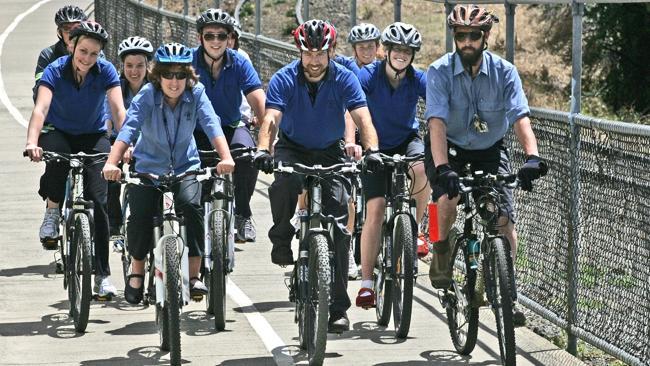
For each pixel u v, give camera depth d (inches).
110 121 778.2
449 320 580.7
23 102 1759.4
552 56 2160.4
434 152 532.7
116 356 567.5
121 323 632.4
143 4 1889.8
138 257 591.8
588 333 568.4
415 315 653.3
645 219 512.1
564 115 583.8
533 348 582.6
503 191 535.8
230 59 724.7
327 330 542.3
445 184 514.3
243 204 811.4
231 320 641.0
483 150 563.5
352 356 568.7
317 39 553.6
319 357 534.3
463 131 554.9
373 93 645.9
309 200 556.7
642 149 514.0
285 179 562.6
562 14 2237.9
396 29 630.5
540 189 625.9
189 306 674.8
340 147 602.5
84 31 644.7
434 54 2156.7
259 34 1269.7
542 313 618.5
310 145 589.0
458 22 533.0
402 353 574.6
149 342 593.3
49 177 681.6
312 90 573.0
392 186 609.3
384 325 627.2
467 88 546.6
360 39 728.3
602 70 2034.9
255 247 842.8
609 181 544.4
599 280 557.3
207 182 695.7
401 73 641.6
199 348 583.5
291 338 603.5
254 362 558.9
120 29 2121.1
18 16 3179.1
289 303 681.6
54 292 701.9
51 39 2721.5
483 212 522.6
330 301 561.3
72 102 666.8
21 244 836.6
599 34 2005.4
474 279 542.0
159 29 1768.0
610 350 543.2
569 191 585.0
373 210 605.9
